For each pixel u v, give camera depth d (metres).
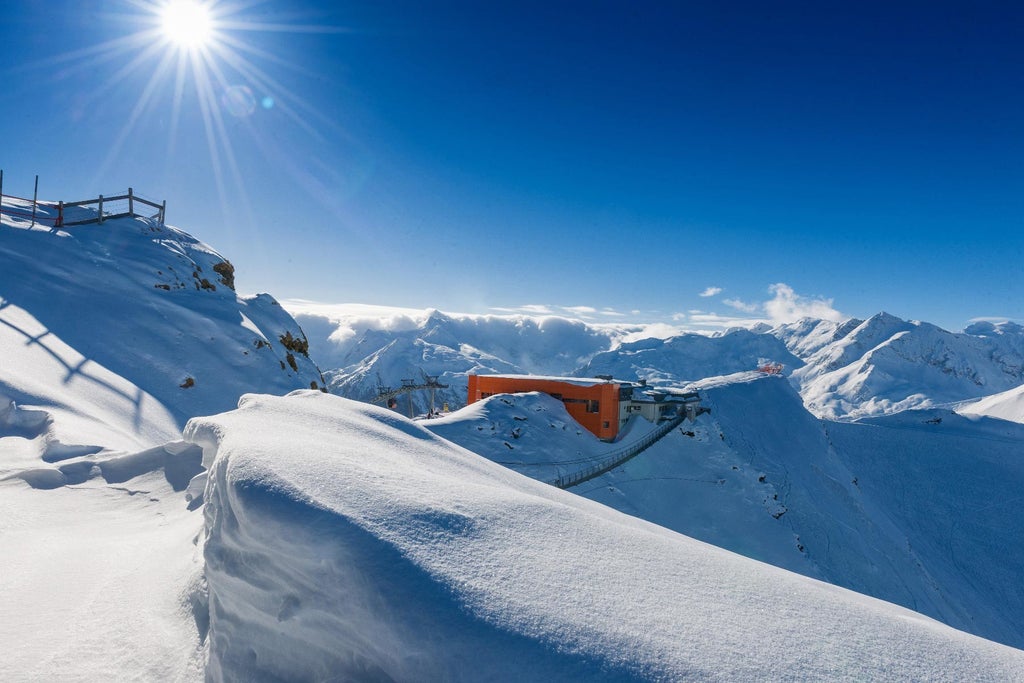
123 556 8.41
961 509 71.25
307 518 4.45
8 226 45.38
